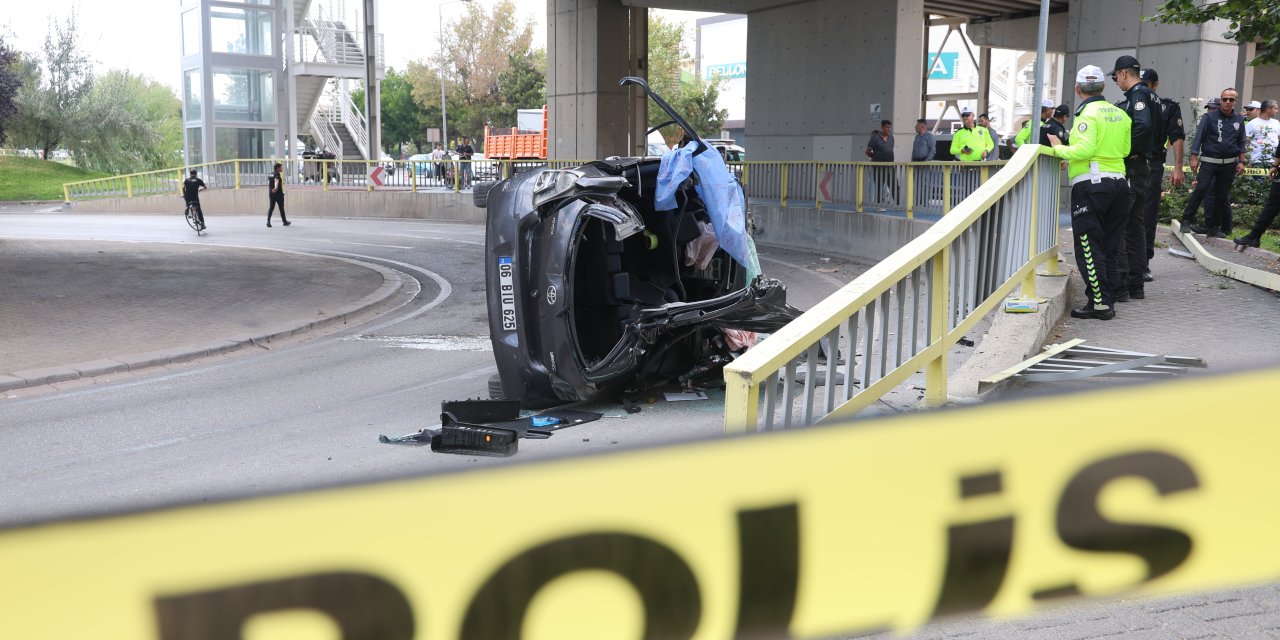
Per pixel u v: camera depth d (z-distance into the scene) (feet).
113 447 20.30
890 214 51.39
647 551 3.90
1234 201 45.03
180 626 3.30
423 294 45.14
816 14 85.87
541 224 20.63
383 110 280.10
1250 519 4.77
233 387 26.32
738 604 4.10
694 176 23.41
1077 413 4.50
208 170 108.47
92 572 3.21
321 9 125.49
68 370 27.68
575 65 104.12
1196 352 21.34
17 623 3.15
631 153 106.73
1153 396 4.62
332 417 22.52
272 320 36.55
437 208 91.81
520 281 20.68
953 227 16.92
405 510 3.55
